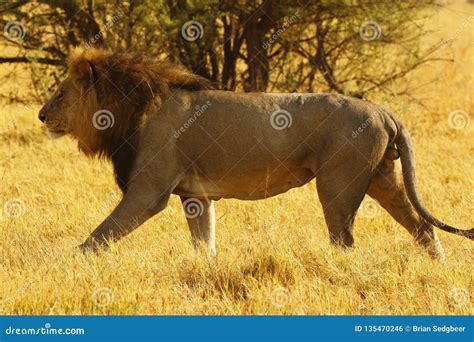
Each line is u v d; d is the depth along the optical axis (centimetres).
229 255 1042
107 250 1052
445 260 1070
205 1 1864
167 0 1925
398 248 1088
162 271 990
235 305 910
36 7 1988
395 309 905
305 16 1931
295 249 1041
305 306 898
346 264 1007
